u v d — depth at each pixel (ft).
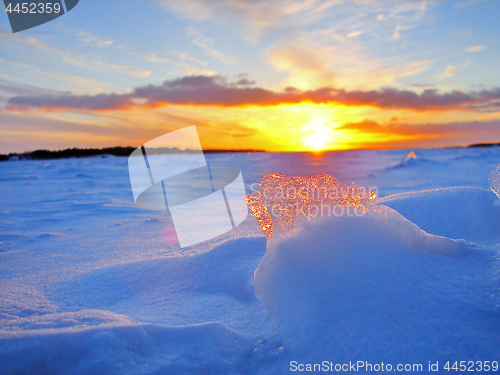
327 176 7.37
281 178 7.36
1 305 7.54
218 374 4.69
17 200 31.58
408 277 5.75
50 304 7.66
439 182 37.06
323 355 4.76
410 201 12.62
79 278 9.37
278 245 6.33
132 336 5.02
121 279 9.19
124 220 21.43
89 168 65.98
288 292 5.84
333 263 5.98
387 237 6.38
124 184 45.03
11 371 4.49
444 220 11.12
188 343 5.16
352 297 5.48
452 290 5.49
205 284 8.46
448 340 4.66
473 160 63.87
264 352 5.08
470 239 9.82
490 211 10.62
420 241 6.53
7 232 18.37
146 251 12.71
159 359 4.82
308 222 6.59
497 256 6.45
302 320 5.41
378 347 4.69
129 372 4.55
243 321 6.25
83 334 4.88
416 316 5.05
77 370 4.52
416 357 4.49
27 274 10.53
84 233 17.81
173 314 6.68
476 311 5.06
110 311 6.84
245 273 8.49
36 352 4.65
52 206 28.09
